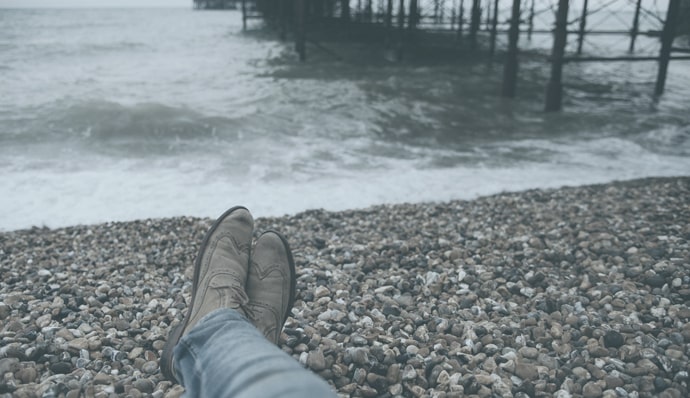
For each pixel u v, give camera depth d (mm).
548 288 2652
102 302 2600
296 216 4352
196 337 1170
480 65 16656
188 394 1076
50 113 8156
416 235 3713
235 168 5855
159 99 9695
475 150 6906
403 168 6000
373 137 7445
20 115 8023
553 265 3027
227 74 13711
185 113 8375
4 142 6754
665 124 8688
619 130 8242
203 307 1604
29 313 2418
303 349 2020
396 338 2135
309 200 4926
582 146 7191
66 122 7707
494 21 16844
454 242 3479
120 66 15148
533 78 14438
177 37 27438
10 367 1844
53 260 3326
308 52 19359
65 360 1947
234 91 10898
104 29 35438
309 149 6711
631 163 6355
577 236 3531
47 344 2010
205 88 11289
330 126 7984
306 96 10367
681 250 3064
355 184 5406
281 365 936
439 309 2449
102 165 5902
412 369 1881
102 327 2279
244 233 2008
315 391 835
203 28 37594
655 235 3434
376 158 6391
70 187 5141
